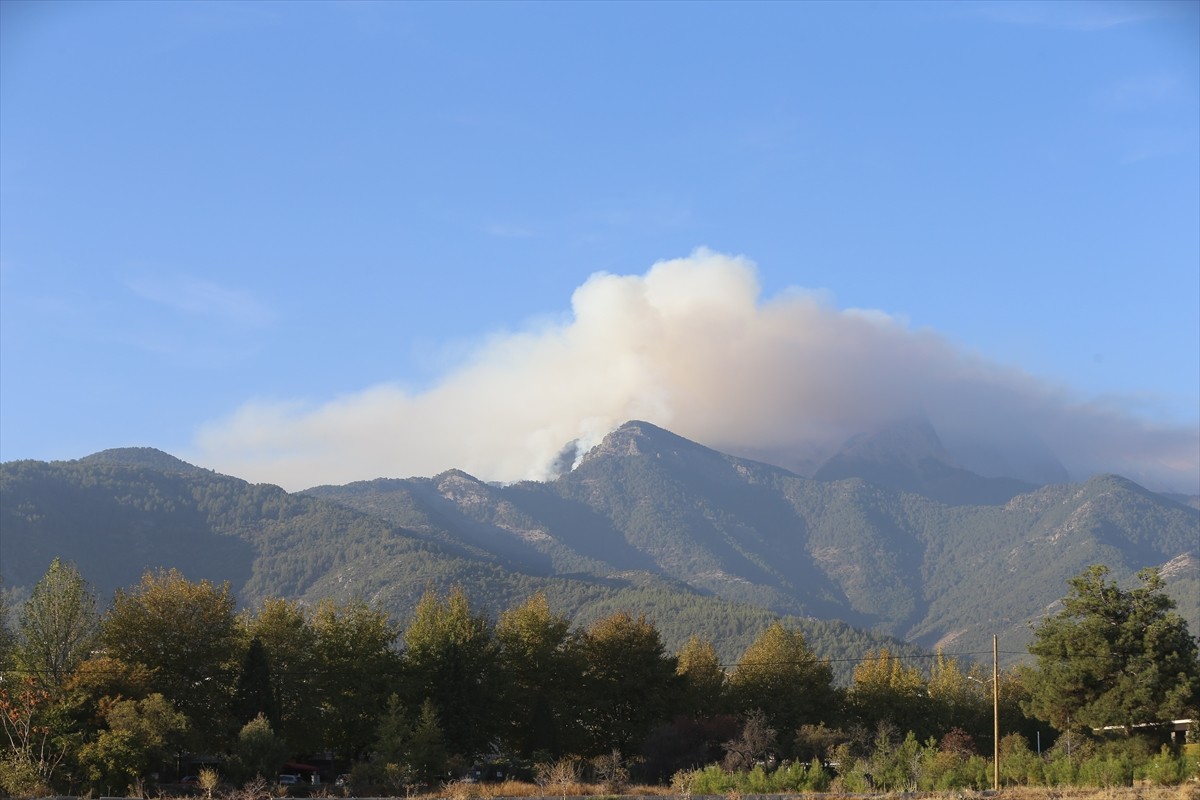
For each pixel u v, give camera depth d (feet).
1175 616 274.57
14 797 186.70
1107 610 277.23
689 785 240.94
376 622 339.77
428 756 273.13
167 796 216.54
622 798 222.48
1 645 267.18
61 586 270.87
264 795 218.79
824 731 341.41
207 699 293.02
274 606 324.19
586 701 356.59
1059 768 237.25
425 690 323.78
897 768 245.04
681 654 433.89
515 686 348.38
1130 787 216.95
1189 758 230.68
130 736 221.05
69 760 214.48
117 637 286.87
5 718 209.05
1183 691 258.16
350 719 313.32
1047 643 280.10
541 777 275.80
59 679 260.42
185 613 294.25
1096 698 273.33
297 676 312.71
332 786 262.47
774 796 212.02
